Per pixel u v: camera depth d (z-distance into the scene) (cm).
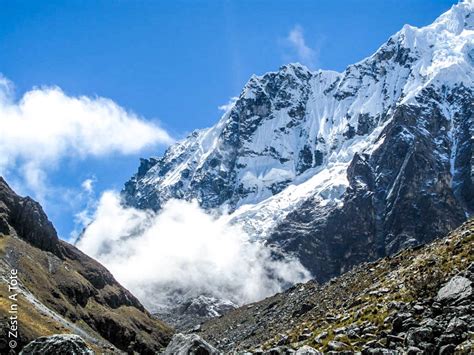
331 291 13838
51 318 14100
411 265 9488
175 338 5312
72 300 18775
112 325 19675
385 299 8075
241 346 14738
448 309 6391
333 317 8831
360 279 12431
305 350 5244
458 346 5638
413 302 7094
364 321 7481
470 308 6228
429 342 5984
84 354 4625
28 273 17375
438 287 7256
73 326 15762
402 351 6041
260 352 6962
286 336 9169
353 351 6575
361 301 8969
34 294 16425
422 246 11781
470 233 8606
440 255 8475
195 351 5112
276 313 18175
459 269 7394
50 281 18500
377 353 6066
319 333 8088
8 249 17888
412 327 6431
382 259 13400
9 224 19725
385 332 6806
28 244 19850
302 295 17925
